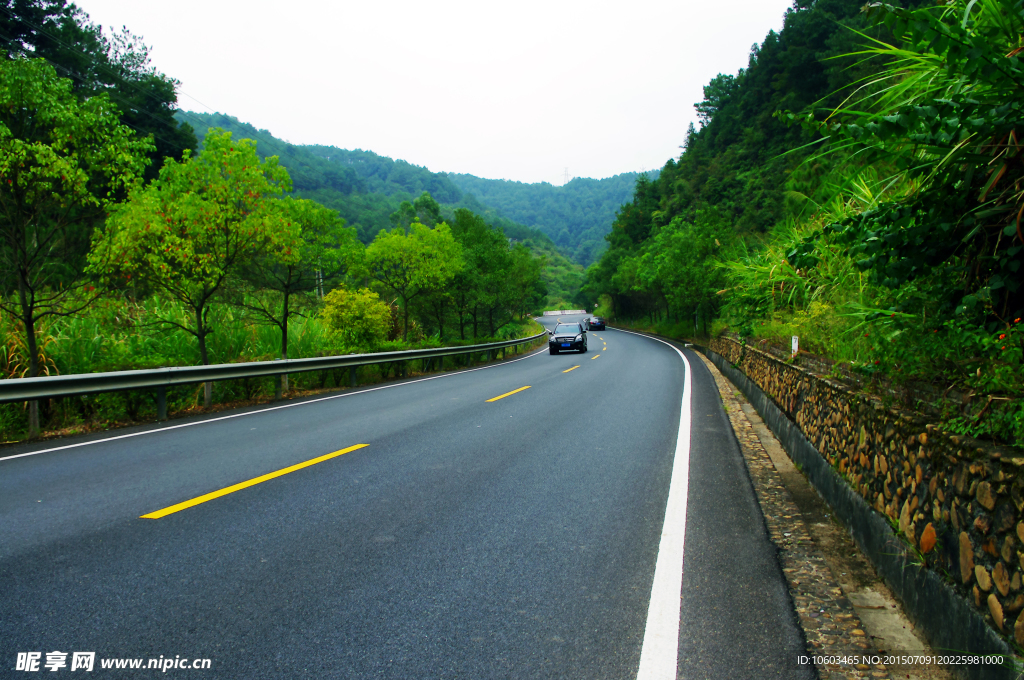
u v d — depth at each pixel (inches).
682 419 361.1
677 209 3142.2
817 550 152.9
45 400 339.3
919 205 136.9
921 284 148.8
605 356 986.1
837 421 186.1
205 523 169.6
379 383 617.9
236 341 581.3
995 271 123.4
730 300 693.3
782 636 109.5
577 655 102.8
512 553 149.9
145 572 135.6
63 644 104.7
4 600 121.0
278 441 289.7
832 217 248.2
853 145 138.5
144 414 374.0
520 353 1284.4
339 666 99.0
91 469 231.9
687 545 156.3
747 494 204.7
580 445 282.5
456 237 1686.8
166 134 1315.2
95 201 384.8
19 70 342.6
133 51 1282.0
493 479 220.5
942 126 116.4
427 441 290.4
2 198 354.3
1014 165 121.2
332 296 719.1
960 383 115.0
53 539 155.8
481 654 103.0
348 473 227.8
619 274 2498.8
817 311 278.2
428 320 1445.6
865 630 111.8
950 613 97.9
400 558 145.9
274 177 522.0
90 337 442.9
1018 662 75.9
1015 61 101.4
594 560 145.6
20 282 362.0
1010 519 81.8
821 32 1973.4
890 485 134.2
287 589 128.0
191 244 462.0
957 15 116.6
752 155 2335.1
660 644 106.4
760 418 370.6
